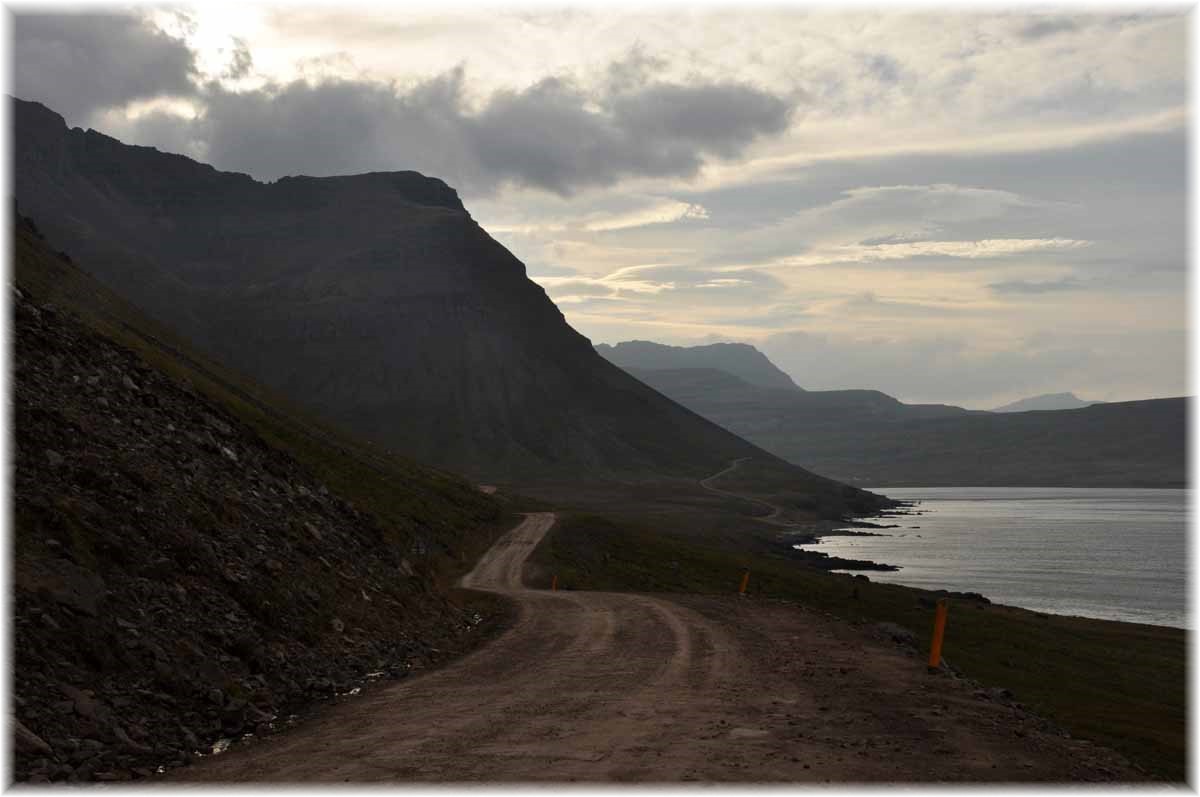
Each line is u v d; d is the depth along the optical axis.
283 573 24.94
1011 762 13.21
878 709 16.72
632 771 12.09
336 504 37.75
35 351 28.59
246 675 18.38
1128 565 162.50
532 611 38.41
